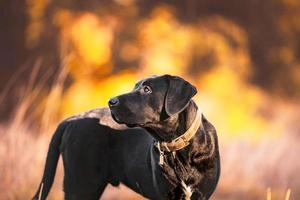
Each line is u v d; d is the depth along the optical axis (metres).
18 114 9.84
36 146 9.71
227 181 11.63
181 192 6.45
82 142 7.21
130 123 6.29
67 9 19.28
